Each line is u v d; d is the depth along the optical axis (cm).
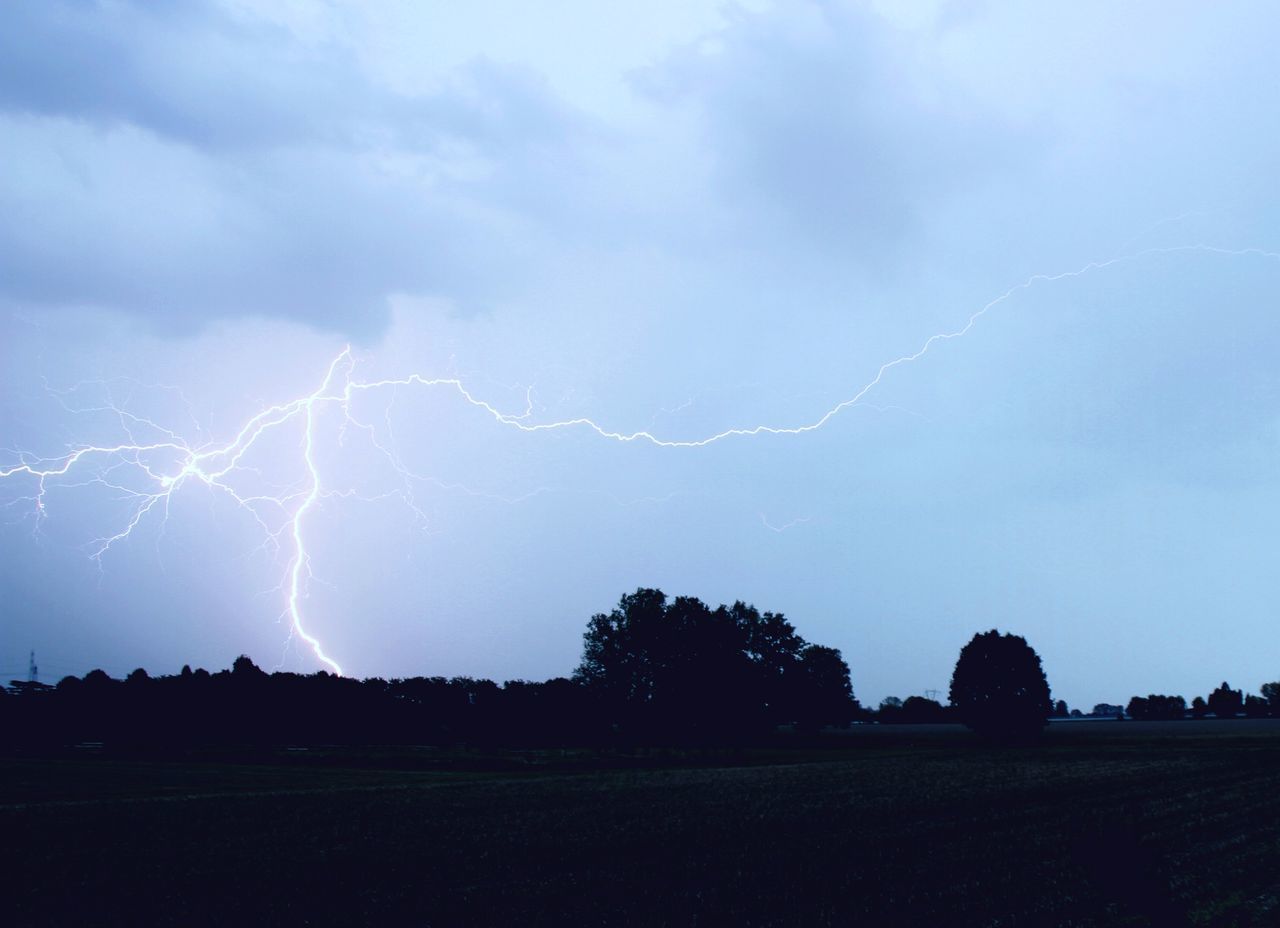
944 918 1430
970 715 8862
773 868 1877
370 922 1480
